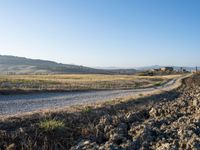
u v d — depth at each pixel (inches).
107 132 542.3
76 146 465.1
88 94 1395.2
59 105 876.0
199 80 3228.3
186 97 1299.2
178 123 607.5
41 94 1275.8
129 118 677.3
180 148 455.5
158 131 548.1
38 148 443.5
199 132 554.9
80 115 638.5
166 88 2058.3
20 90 1270.9
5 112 698.8
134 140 494.3
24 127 491.5
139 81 3292.3
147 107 905.5
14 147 425.7
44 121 528.4
